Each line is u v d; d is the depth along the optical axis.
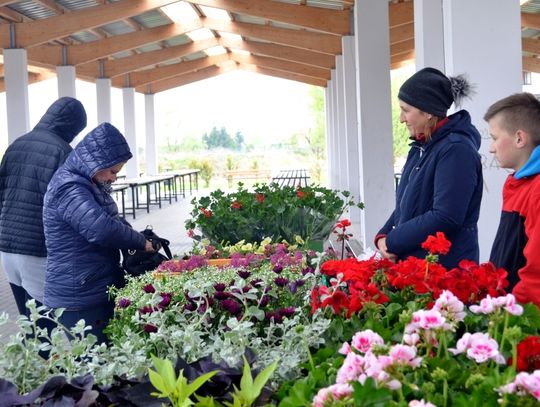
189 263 3.83
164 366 1.77
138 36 19.25
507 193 2.89
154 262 4.21
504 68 5.38
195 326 2.43
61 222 3.99
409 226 3.24
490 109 2.98
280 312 2.63
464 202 3.18
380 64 9.92
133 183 18.39
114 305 4.08
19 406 1.75
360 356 1.65
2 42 15.41
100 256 4.06
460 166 3.21
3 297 9.07
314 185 6.54
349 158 15.56
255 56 27.69
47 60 18.77
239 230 5.41
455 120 3.34
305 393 1.60
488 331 1.90
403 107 3.34
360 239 11.70
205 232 5.45
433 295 2.28
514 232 2.81
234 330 2.15
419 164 3.38
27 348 2.12
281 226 5.42
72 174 3.99
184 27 19.34
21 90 15.39
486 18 5.38
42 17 17.06
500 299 1.86
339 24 15.12
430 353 1.79
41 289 4.75
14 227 4.71
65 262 4.01
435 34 7.54
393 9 14.50
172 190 31.69
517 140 2.88
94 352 2.24
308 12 15.05
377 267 2.53
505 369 1.70
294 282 2.95
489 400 1.49
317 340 2.12
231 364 2.00
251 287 2.89
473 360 1.76
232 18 20.27
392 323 2.22
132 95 25.97
